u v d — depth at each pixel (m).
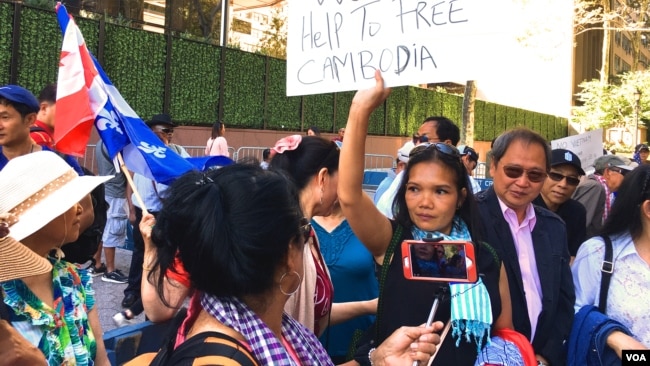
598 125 30.94
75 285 2.13
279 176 1.43
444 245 1.95
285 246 1.38
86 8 13.60
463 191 2.23
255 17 20.11
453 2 2.28
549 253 2.70
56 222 1.91
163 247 1.42
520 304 2.54
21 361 1.59
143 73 12.52
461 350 2.04
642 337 2.54
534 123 31.88
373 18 2.50
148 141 3.20
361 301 2.68
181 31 16.19
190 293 1.44
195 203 1.33
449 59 2.28
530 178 2.63
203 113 14.16
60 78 3.07
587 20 24.27
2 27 9.88
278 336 1.46
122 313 5.11
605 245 2.67
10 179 1.84
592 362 2.53
